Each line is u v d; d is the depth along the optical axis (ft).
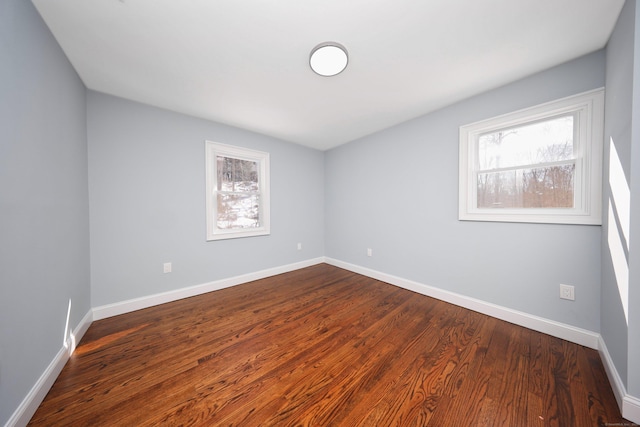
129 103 7.46
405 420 3.61
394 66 5.79
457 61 5.64
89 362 4.96
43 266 4.20
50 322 4.40
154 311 7.48
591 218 5.30
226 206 9.95
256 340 5.83
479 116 7.20
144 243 7.79
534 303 6.25
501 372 4.62
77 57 5.38
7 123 3.31
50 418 3.62
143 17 4.26
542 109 5.99
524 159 6.47
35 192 3.99
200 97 7.36
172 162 8.34
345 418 3.65
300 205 12.60
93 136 6.81
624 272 3.89
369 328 6.39
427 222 8.73
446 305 7.86
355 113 8.59
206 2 3.95
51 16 4.21
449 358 5.08
